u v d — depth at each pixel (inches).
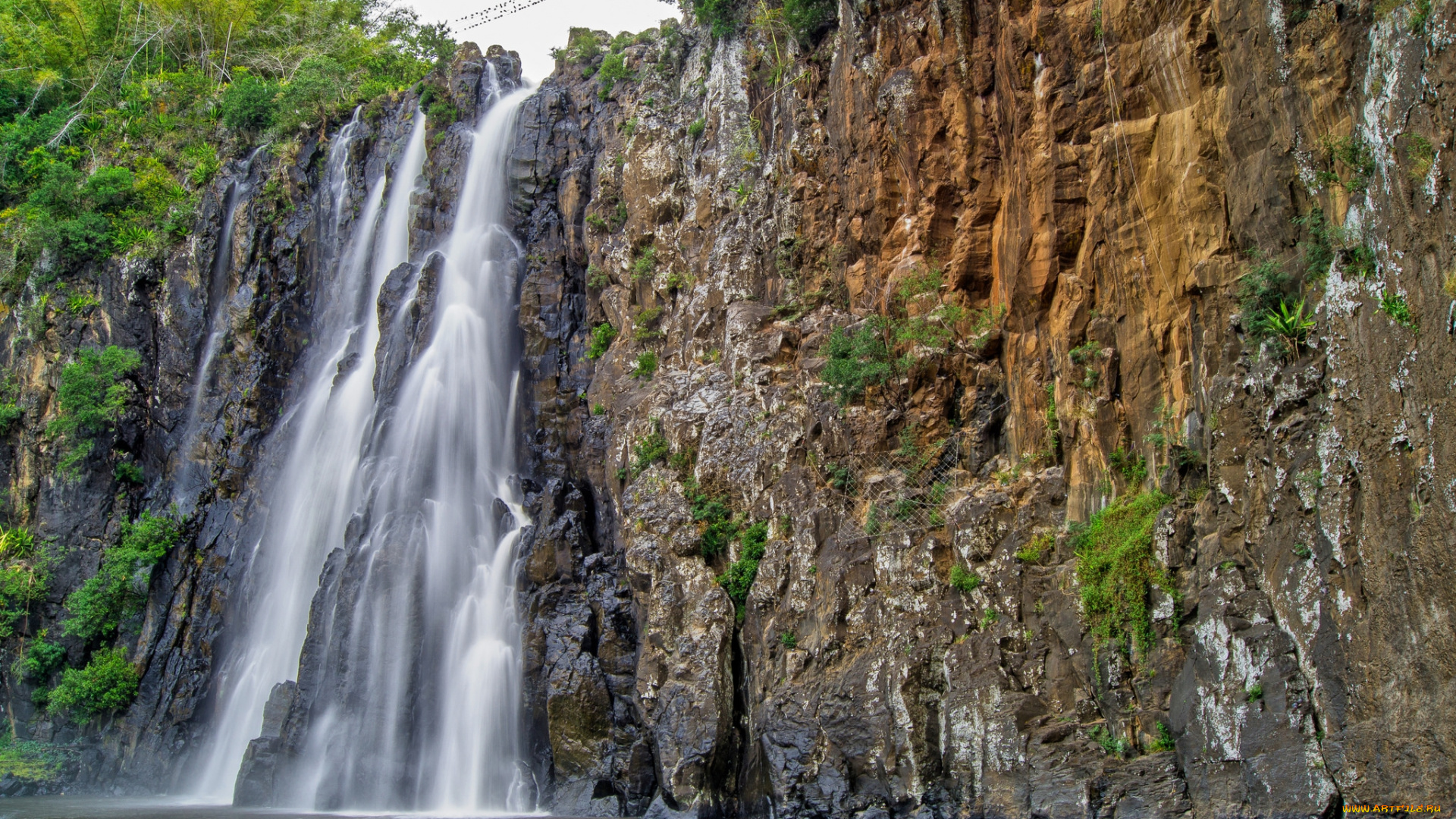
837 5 1216.2
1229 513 725.3
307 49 2290.8
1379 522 610.5
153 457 1635.1
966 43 1013.8
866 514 961.5
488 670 1138.7
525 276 1478.8
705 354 1205.1
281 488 1520.7
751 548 1024.2
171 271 1722.4
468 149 1596.9
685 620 1018.7
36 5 2225.6
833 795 857.5
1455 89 581.9
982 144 1004.6
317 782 1130.7
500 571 1222.3
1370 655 608.1
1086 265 906.1
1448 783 551.5
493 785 1082.7
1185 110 824.9
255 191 1744.6
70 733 1424.7
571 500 1234.6
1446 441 569.6
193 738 1393.9
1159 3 834.8
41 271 1728.6
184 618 1483.8
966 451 956.0
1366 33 673.0
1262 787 644.7
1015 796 764.6
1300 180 721.6
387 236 1643.7
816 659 920.9
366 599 1191.6
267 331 1641.2
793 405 1063.0
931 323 993.5
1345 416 645.3
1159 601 754.8
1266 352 716.0
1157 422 834.2
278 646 1382.9
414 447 1336.1
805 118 1205.7
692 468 1114.1
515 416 1397.6
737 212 1240.2
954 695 823.7
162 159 1895.9
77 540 1556.3
